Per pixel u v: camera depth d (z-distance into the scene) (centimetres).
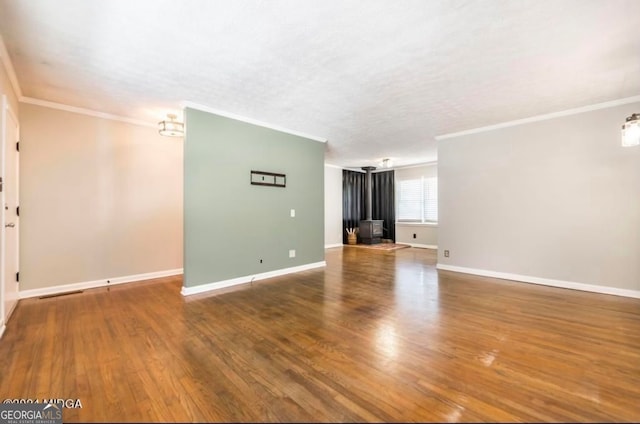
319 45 240
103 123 411
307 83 312
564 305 325
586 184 385
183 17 204
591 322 275
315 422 145
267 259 465
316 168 546
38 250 362
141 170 447
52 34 223
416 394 167
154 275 460
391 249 793
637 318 284
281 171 486
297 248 513
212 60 264
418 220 848
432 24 212
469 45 239
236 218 424
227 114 410
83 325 268
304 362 203
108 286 409
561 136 403
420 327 264
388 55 255
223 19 207
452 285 416
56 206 375
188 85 318
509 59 261
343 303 334
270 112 405
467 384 177
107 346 226
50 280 371
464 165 499
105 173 414
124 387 174
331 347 225
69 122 385
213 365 199
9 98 288
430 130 493
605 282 372
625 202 359
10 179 304
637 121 278
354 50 247
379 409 155
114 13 199
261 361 204
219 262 404
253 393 169
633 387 173
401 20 207
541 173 420
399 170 892
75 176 390
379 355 213
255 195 449
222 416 150
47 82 310
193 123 379
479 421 146
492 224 468
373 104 373
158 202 464
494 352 217
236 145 424
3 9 192
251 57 259
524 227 436
